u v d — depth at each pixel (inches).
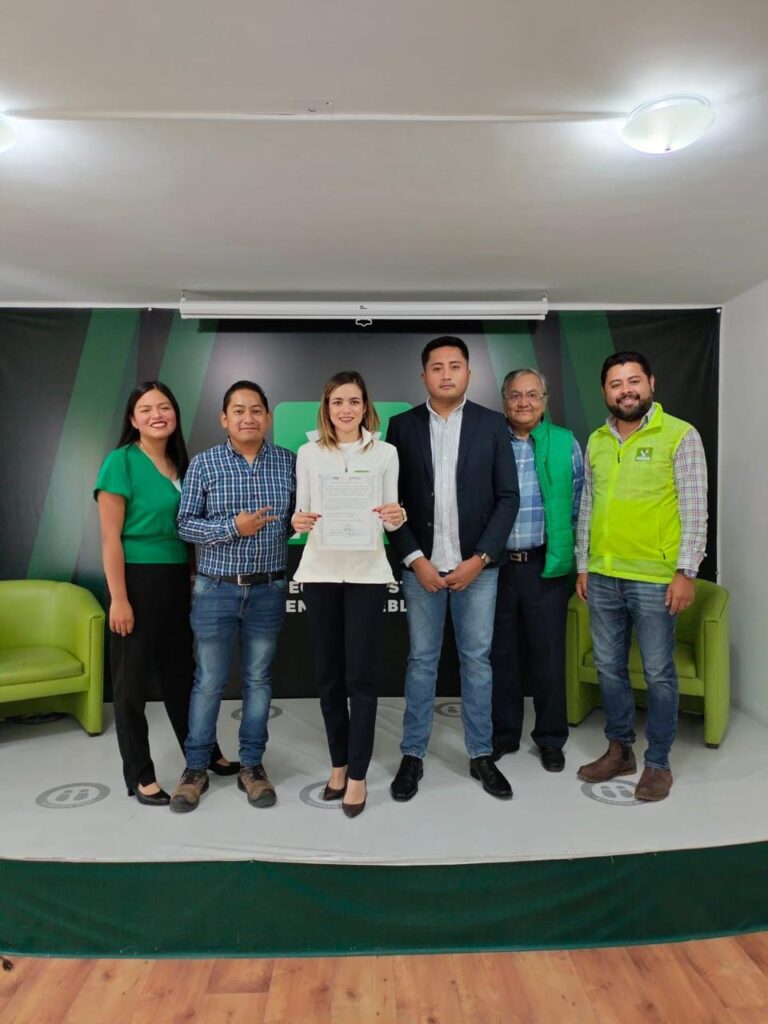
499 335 147.5
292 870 80.1
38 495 145.6
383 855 80.7
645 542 98.5
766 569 131.5
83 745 120.3
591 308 148.2
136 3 56.4
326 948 80.4
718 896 84.0
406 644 147.3
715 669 116.4
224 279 130.0
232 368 146.4
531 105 72.1
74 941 80.4
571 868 81.4
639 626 99.7
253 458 97.3
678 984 75.1
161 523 96.9
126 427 99.0
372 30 60.1
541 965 78.1
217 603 95.4
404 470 102.0
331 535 90.0
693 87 69.1
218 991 73.9
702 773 105.9
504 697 114.3
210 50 62.7
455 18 58.6
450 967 77.7
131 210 98.1
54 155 81.9
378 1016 69.9
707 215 100.7
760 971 77.3
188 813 92.2
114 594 93.5
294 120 74.4
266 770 107.9
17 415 144.9
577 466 114.2
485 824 88.8
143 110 72.4
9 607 135.2
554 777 104.8
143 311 145.9
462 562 98.8
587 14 58.2
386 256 117.9
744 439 139.3
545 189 91.8
